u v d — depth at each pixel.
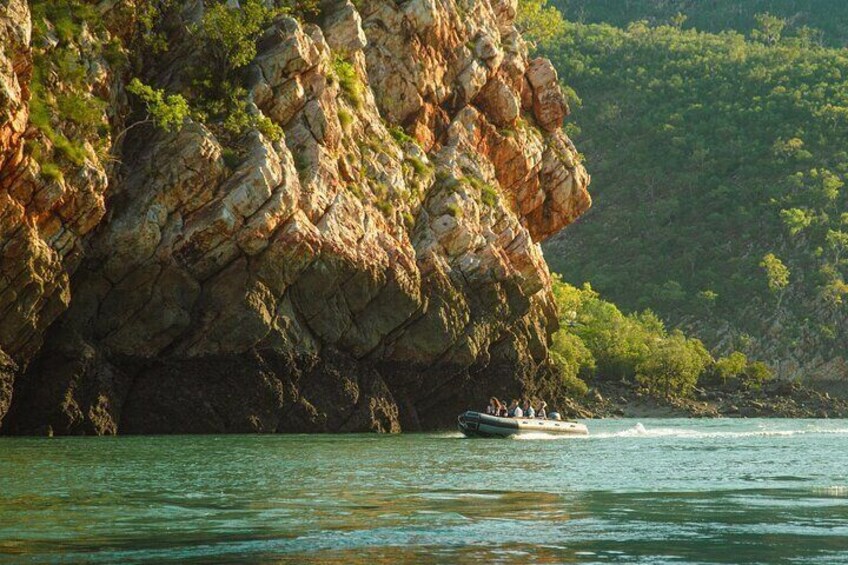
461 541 28.69
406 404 85.00
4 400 67.75
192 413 74.56
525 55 107.06
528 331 96.56
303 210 78.31
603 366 190.88
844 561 26.62
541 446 67.81
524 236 94.88
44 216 68.44
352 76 87.69
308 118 81.12
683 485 43.22
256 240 75.12
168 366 74.56
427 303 85.56
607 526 31.44
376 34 93.19
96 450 58.38
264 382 75.94
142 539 28.91
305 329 78.62
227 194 74.69
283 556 26.62
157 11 81.94
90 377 72.06
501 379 91.38
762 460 57.94
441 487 41.41
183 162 74.31
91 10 75.81
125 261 73.31
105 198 73.50
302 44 81.19
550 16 128.62
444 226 88.94
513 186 102.31
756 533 30.42
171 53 82.38
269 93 80.12
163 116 74.19
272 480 43.53
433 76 95.69
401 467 50.06
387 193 86.12
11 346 68.44
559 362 160.88
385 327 82.75
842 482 45.03
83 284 72.75
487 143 99.81
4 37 65.06
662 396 173.00
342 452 59.22
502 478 45.31
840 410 177.50
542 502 36.91
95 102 72.56
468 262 89.44
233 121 77.25
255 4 81.12
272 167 76.00
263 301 75.81
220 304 75.00
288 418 77.56
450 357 87.00
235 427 75.56
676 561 26.48
